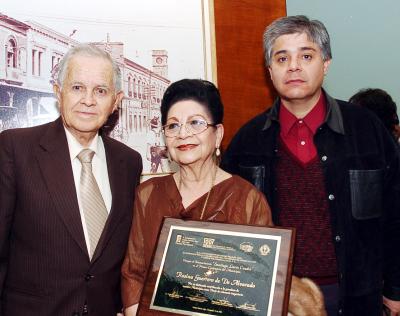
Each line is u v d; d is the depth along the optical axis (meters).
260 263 1.24
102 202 1.50
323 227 1.63
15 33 1.62
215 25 1.98
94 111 1.44
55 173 1.43
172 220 1.36
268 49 1.67
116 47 1.81
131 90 1.83
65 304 1.41
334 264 1.63
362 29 2.78
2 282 1.44
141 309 1.28
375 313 1.68
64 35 1.71
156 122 1.89
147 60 1.86
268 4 2.13
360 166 1.67
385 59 2.79
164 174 1.91
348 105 1.78
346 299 1.64
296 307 1.41
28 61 1.65
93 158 1.56
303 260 1.63
